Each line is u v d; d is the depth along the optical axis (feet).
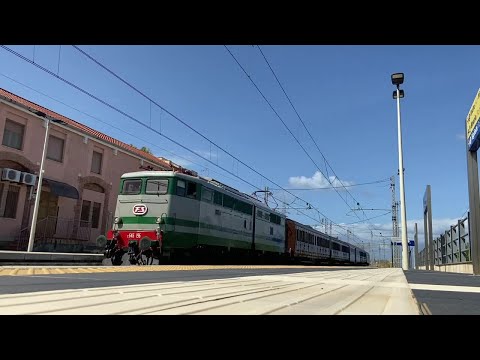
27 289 16.75
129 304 12.75
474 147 53.67
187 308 12.51
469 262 65.98
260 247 88.22
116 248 57.16
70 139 82.33
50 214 79.05
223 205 71.41
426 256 127.95
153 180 58.80
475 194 54.60
